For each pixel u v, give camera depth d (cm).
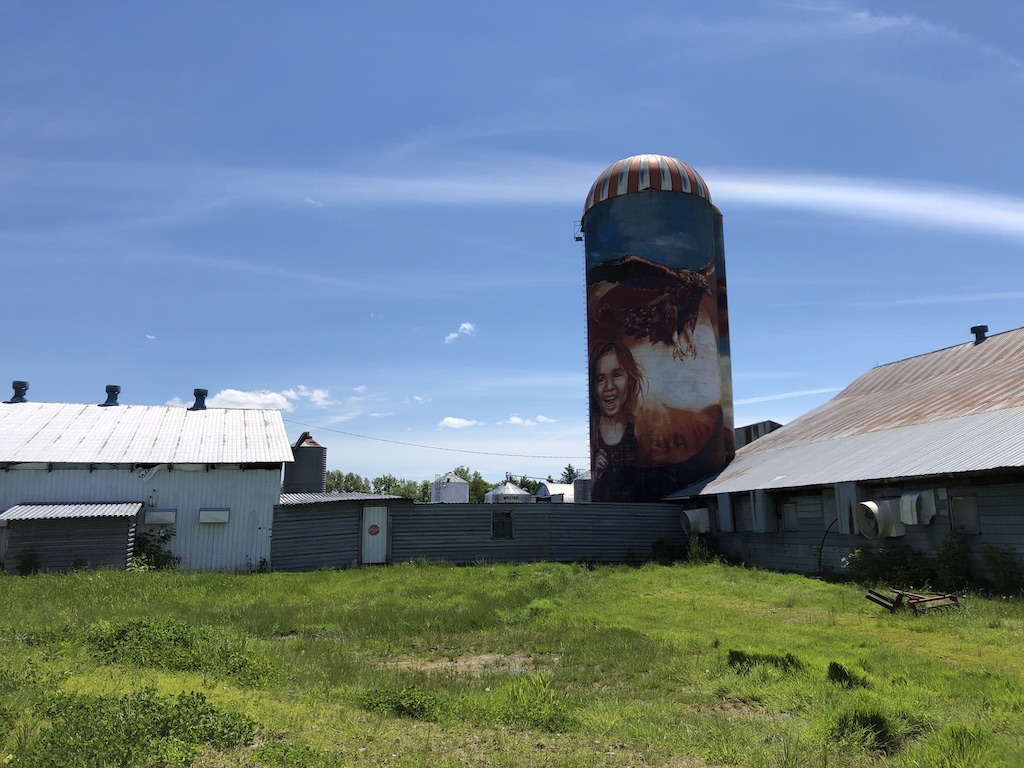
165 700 682
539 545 3188
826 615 1555
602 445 3831
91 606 1540
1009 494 1803
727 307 4244
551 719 770
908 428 2620
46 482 2767
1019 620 1391
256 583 2095
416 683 938
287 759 582
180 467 2892
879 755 671
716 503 3203
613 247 3922
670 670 1010
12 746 563
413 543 3047
